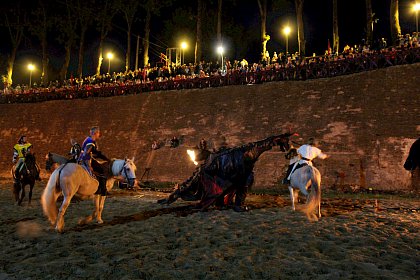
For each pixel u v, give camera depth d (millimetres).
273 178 20609
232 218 11398
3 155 33031
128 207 13672
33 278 6176
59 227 9211
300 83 26000
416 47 23000
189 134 26594
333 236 8859
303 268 6539
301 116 23594
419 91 20922
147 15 42281
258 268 6566
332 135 21453
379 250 7699
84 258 7207
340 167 19562
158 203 14320
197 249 7789
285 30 36281
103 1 44844
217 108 27391
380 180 18391
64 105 35500
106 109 32750
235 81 29047
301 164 11641
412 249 7797
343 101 22984
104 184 10328
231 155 12719
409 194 17188
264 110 25344
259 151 12758
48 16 46094
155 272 6383
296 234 9070
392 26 27891
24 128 34906
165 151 25938
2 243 8469
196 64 35000
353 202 15188
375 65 23969
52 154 10375
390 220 10953
